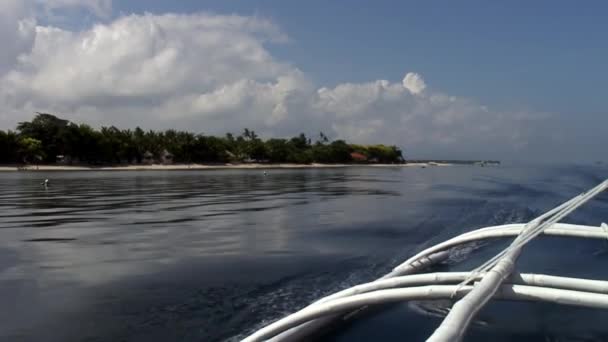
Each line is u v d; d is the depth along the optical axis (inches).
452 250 317.1
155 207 708.7
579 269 264.7
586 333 167.3
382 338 170.6
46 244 396.2
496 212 579.5
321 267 291.7
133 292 241.4
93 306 219.5
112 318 201.6
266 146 4884.4
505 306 192.1
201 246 377.1
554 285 170.6
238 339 175.9
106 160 3661.4
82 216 594.9
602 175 1379.2
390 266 293.6
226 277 268.4
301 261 310.7
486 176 1927.9
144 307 215.3
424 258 271.4
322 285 249.4
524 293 162.4
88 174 2373.3
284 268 289.9
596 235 232.7
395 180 1708.9
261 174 2475.4
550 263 276.5
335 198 869.8
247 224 509.4
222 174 2454.5
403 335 172.7
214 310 208.7
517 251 196.4
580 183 1134.4
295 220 540.1
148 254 346.6
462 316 125.9
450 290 157.4
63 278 276.8
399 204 729.0
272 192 1050.7
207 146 4232.3
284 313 203.6
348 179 1822.1
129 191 1092.5
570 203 263.9
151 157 4015.8
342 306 155.7
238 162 4566.9
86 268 302.7
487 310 188.1
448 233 428.8
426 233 430.3
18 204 768.9
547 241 328.5
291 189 1163.3
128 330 187.2
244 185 1360.7
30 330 191.2
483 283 153.0
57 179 1771.7
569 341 161.2
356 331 176.9
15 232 463.2
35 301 230.8
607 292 163.8
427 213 592.4
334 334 174.9
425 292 156.2
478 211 597.9
